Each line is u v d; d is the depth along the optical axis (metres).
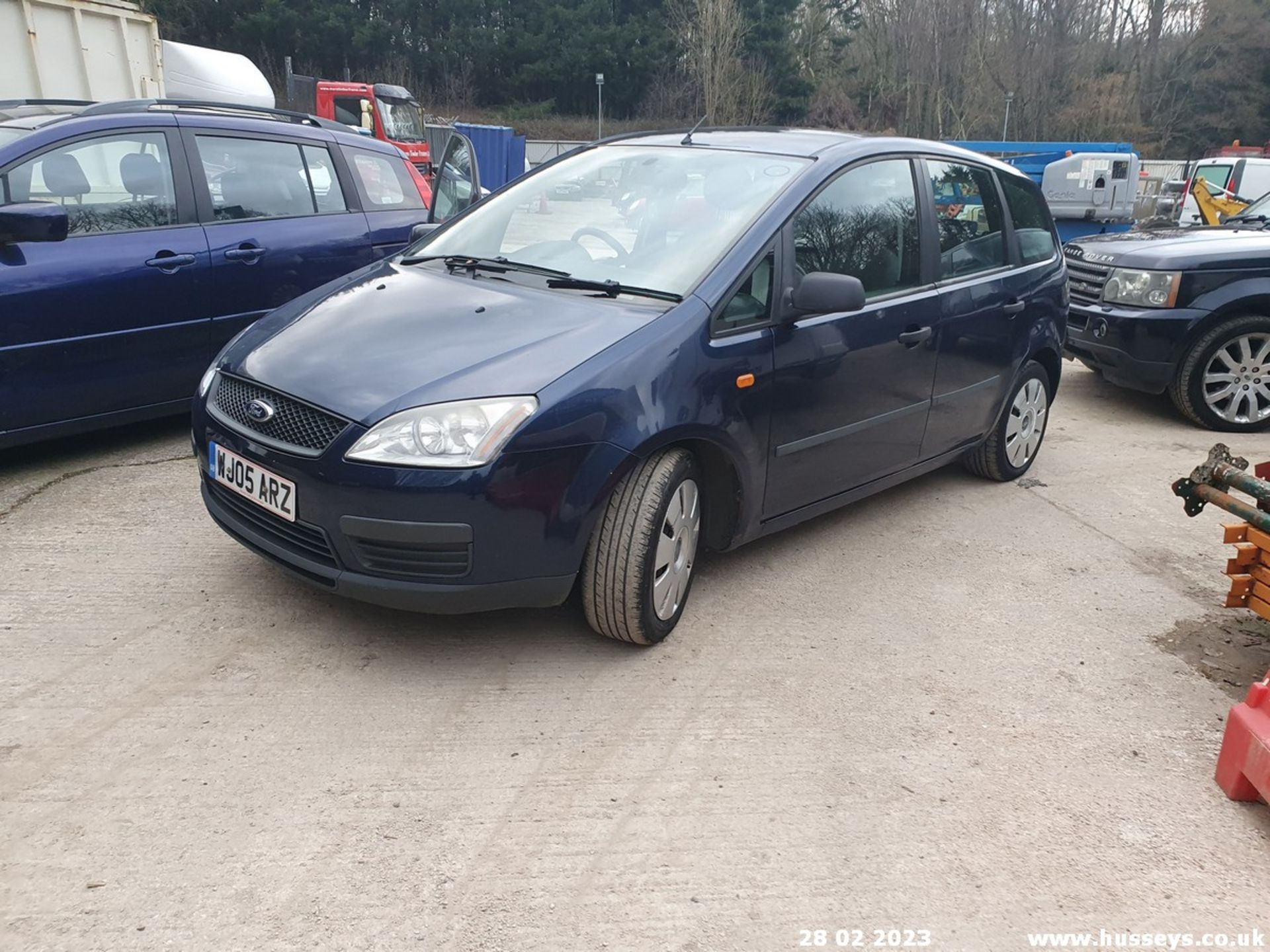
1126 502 5.01
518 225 3.92
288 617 3.37
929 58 45.12
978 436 4.79
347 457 2.79
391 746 2.74
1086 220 14.80
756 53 47.97
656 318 3.16
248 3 49.16
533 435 2.81
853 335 3.73
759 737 2.89
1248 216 8.00
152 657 3.09
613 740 2.84
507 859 2.36
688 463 3.23
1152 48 46.28
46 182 4.39
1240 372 6.26
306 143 5.54
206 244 4.87
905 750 2.87
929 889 2.35
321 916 2.16
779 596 3.79
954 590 3.92
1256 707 2.70
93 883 2.21
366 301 3.45
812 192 3.66
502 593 2.93
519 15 55.53
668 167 3.92
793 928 2.21
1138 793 2.74
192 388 4.93
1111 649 3.52
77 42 10.27
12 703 2.82
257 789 2.54
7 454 4.84
